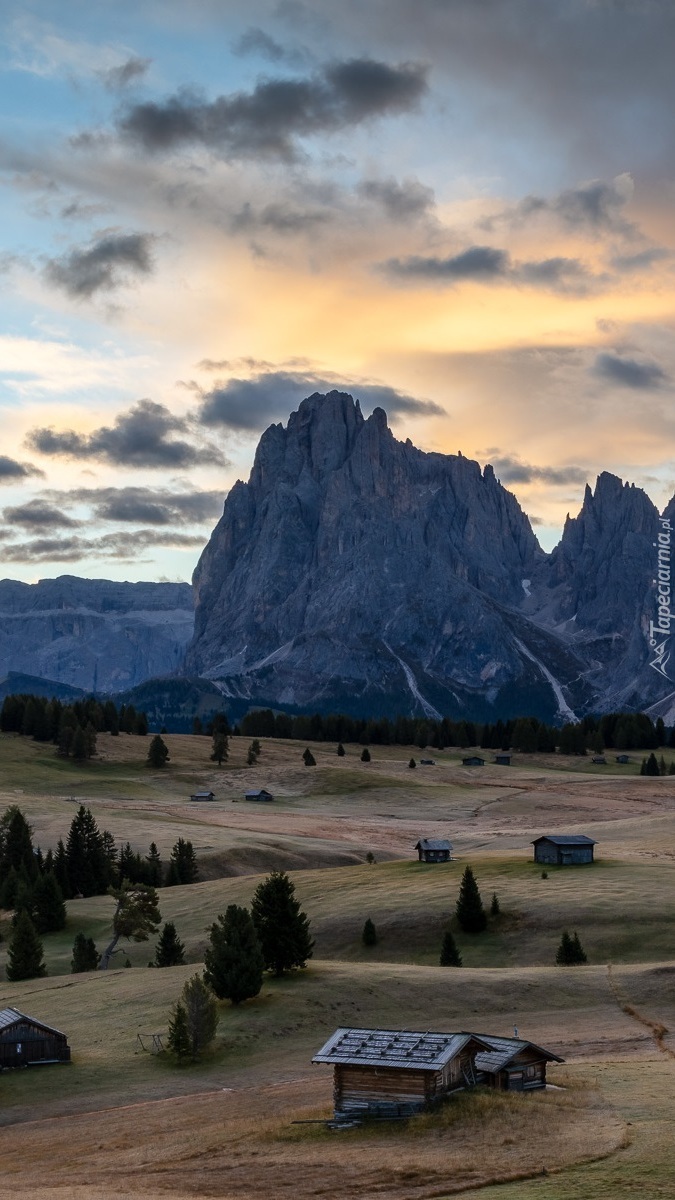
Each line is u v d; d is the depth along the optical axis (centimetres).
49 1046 8181
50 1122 6931
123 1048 8400
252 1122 6206
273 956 9756
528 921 11819
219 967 9138
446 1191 4581
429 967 10188
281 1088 7081
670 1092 5962
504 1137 5284
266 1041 8262
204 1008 8162
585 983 9388
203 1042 8112
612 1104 5759
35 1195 4966
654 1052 7306
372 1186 4766
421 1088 5884
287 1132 5862
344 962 10594
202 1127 6328
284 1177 5022
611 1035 7919
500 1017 8625
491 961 11094
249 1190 4878
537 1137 5228
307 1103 6594
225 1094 7106
